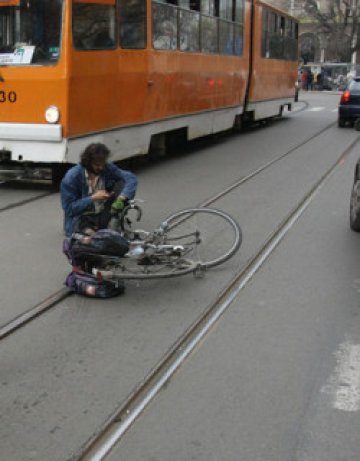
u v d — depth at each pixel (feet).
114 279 17.57
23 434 11.08
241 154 47.37
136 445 10.80
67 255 18.19
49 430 11.19
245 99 60.64
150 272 18.07
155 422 11.50
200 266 19.12
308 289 18.58
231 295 18.01
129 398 12.28
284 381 13.03
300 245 23.13
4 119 30.48
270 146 52.11
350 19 205.98
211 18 47.50
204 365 13.75
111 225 19.24
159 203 29.73
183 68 42.24
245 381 13.03
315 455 10.55
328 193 32.55
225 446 10.78
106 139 33.19
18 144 30.58
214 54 48.67
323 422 11.53
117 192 19.63
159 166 41.39
